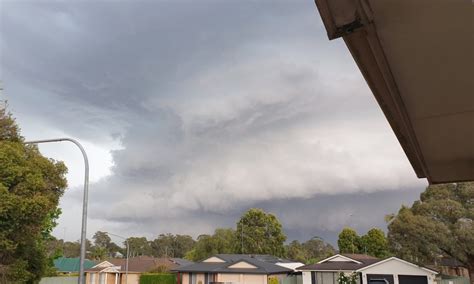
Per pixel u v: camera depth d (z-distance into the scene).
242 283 36.47
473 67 2.36
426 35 2.02
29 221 16.75
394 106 2.97
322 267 32.78
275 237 74.00
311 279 33.00
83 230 12.31
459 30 1.97
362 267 29.98
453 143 4.04
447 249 29.94
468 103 2.95
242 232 73.38
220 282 36.06
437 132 3.68
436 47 2.14
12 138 19.53
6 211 15.41
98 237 98.44
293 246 84.62
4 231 15.72
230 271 37.28
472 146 4.15
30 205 16.25
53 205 19.55
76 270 55.75
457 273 39.03
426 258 30.30
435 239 29.59
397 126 3.41
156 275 42.50
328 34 1.91
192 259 67.31
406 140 3.76
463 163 4.73
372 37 1.99
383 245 61.16
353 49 2.15
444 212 30.25
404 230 30.94
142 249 103.06
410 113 3.19
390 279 28.72
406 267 28.47
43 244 25.61
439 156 4.55
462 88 2.66
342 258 35.12
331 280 32.19
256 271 36.31
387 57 2.23
